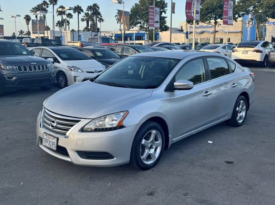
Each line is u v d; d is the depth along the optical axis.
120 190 3.76
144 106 4.15
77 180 4.01
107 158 3.92
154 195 3.65
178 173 4.23
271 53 18.73
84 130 3.85
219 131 6.11
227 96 5.80
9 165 4.42
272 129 6.31
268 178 4.11
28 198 3.56
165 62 5.13
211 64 5.65
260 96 9.91
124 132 3.89
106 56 13.30
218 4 42.75
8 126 6.31
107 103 4.11
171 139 4.67
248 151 5.09
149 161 4.33
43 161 4.57
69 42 28.28
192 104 4.94
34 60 9.54
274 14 38.41
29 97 9.32
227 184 3.93
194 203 3.48
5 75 8.91
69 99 4.34
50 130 4.13
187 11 23.44
